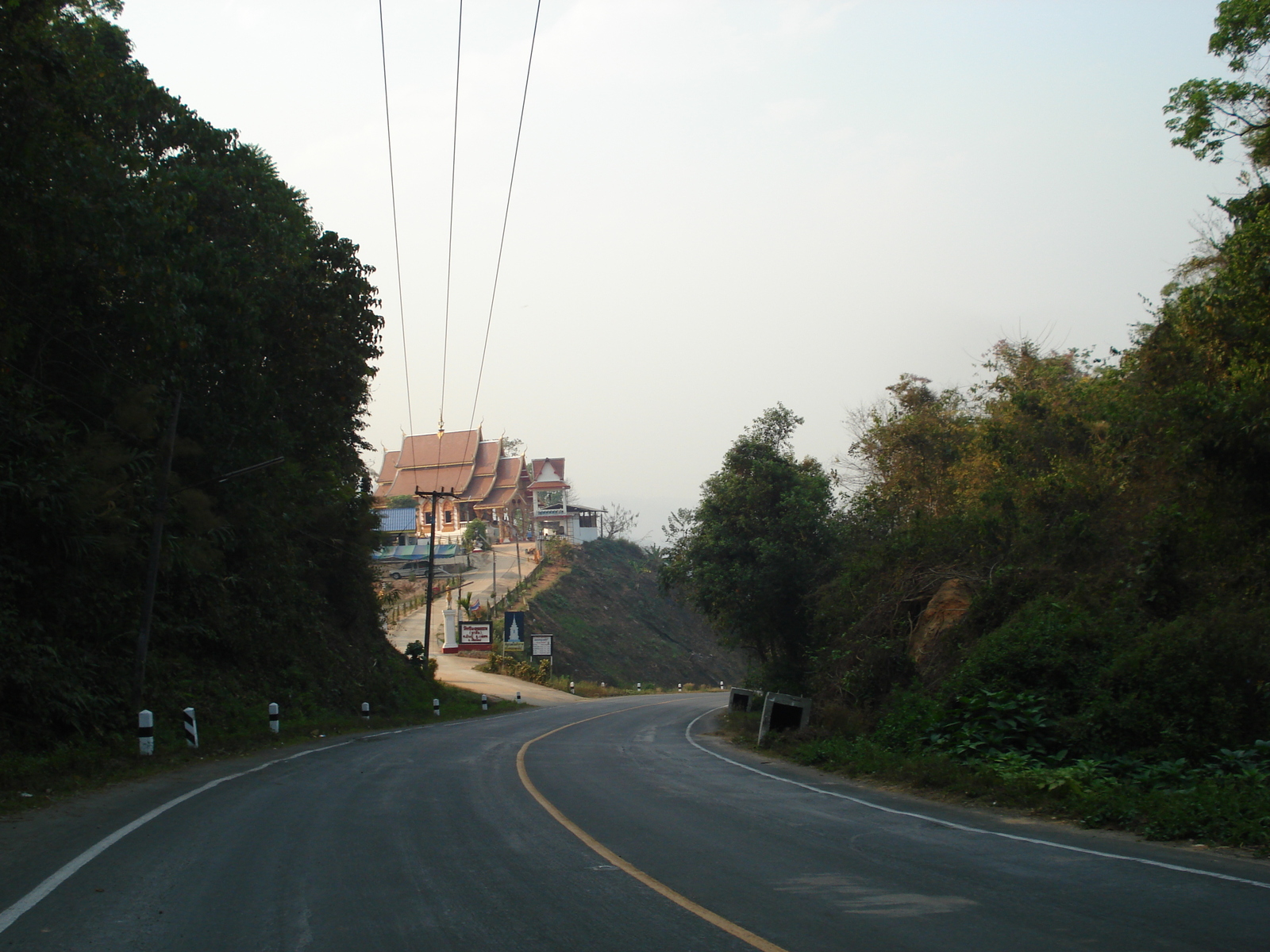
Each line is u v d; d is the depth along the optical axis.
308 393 28.42
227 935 5.22
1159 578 15.36
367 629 39.72
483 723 32.25
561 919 5.52
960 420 30.59
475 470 112.06
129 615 20.19
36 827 9.05
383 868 6.95
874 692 21.33
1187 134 15.16
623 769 15.09
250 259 24.47
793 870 6.86
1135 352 20.59
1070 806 10.19
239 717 22.00
